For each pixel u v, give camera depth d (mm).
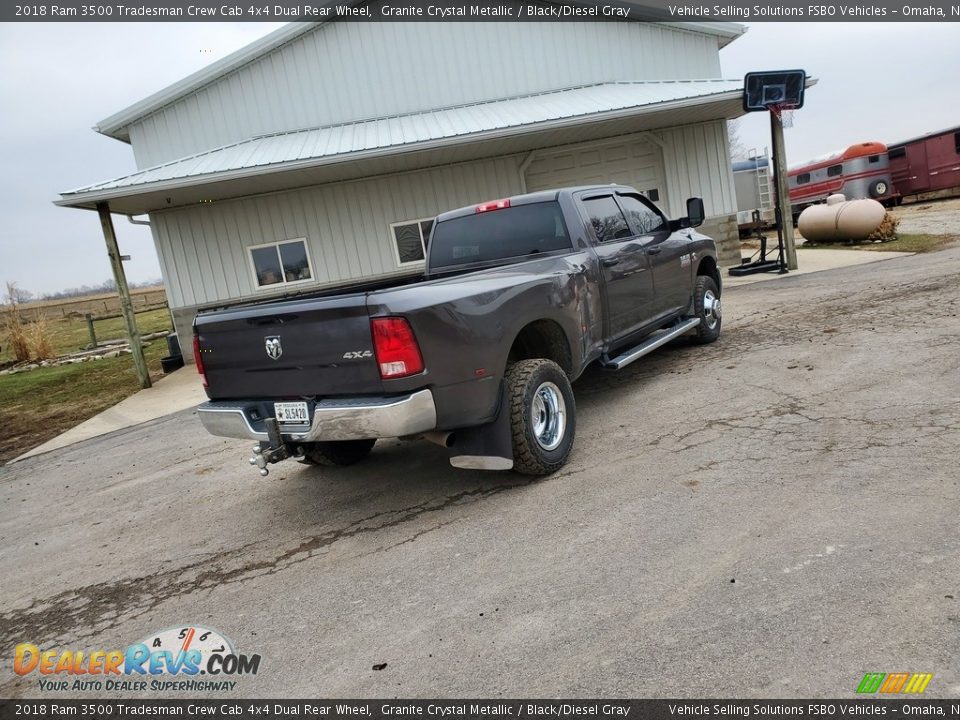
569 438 4332
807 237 17109
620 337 5410
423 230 14039
